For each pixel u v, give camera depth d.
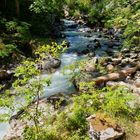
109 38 22.42
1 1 21.97
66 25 27.28
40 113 7.93
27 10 22.84
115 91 9.05
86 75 13.02
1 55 14.86
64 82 13.23
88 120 8.30
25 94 7.93
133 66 14.65
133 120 8.62
